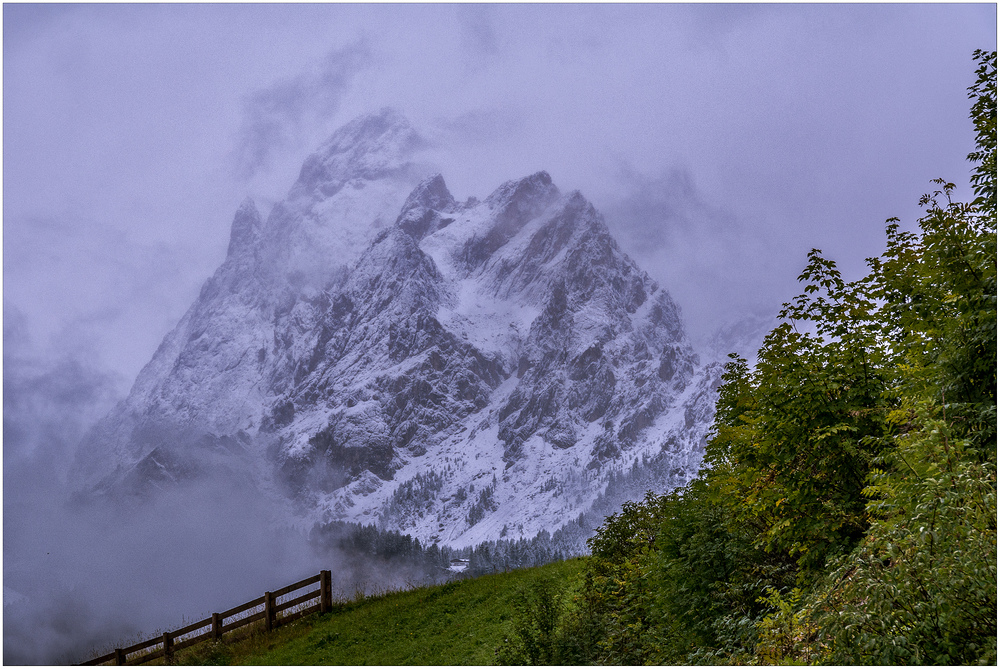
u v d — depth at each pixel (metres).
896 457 7.84
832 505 9.80
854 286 10.57
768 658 8.55
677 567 12.24
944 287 8.76
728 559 11.63
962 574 6.54
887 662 6.83
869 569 7.30
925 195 9.64
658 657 11.64
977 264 8.27
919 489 7.23
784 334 10.88
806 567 10.10
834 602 7.85
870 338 10.18
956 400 8.48
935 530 6.57
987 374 8.30
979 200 9.31
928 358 9.12
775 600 9.93
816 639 8.27
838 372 10.21
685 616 11.73
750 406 11.53
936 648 6.73
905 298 9.54
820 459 10.18
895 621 7.00
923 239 9.13
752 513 11.16
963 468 6.84
